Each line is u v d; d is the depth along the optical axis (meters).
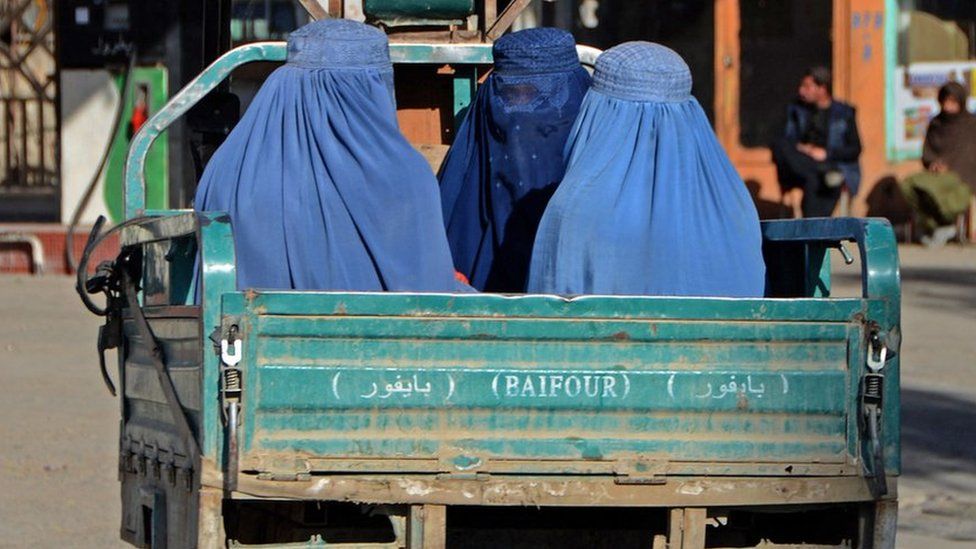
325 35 16.23
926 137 59.00
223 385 13.52
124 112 56.03
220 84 20.39
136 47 55.81
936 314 45.22
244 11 44.59
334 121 15.88
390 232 15.67
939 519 24.89
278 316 13.66
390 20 20.95
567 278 15.52
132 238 17.97
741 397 14.35
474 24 22.66
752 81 60.81
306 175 15.78
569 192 15.71
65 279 52.53
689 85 16.28
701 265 15.64
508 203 18.08
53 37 61.75
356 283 15.64
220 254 13.66
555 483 14.16
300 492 13.76
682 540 14.42
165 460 16.00
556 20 60.22
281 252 15.64
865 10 59.44
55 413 31.94
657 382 14.23
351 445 13.86
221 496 13.69
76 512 24.62
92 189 54.44
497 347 14.03
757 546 15.52
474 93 21.36
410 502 13.98
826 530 15.66
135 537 17.48
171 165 54.88
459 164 18.69
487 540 16.33
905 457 29.02
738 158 60.75
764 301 14.27
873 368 14.45
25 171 63.94
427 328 13.89
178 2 55.50
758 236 16.19
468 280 18.42
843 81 59.66
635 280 15.48
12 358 38.03
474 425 14.04
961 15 60.38
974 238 60.16
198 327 14.05
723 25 60.59
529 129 17.97
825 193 55.97
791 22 60.22
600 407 14.16
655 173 15.77
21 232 53.53
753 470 14.42
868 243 14.73
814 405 14.46
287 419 13.74
